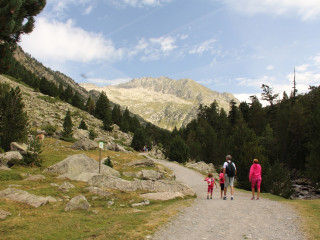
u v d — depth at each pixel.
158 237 7.09
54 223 9.05
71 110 94.38
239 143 35.06
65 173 21.41
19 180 17.56
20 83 108.12
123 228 7.98
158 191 17.03
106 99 111.12
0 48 9.65
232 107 99.31
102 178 18.06
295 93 79.81
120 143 73.12
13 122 28.30
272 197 17.94
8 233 7.79
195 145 66.25
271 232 7.39
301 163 52.88
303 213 9.82
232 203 13.05
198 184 26.83
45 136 48.62
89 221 9.46
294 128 54.19
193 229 7.91
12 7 8.34
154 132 117.31
